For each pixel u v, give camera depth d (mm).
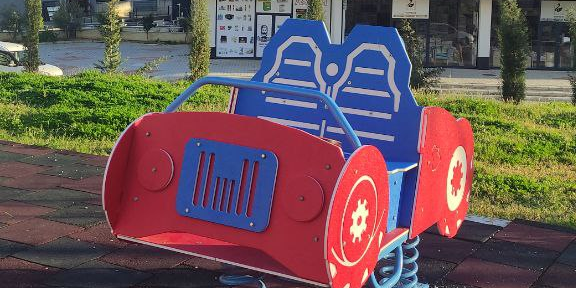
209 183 3594
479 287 4891
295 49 4512
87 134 10234
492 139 11148
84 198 6613
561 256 5566
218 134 3594
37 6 19938
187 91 3887
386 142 4250
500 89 21125
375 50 4320
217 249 3682
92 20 45438
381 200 3590
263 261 3531
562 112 14531
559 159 10219
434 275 5074
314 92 3562
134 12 49094
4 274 4715
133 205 3799
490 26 29297
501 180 8453
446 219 4633
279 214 3414
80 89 14086
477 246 5723
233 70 27484
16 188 6930
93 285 4605
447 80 25094
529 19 29391
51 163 8039
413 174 4164
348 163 3275
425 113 4195
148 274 4824
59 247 5266
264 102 4527
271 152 3449
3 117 11031
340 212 3262
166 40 39188
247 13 30984
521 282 5004
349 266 3387
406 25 20266
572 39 19672
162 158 3709
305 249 3348
